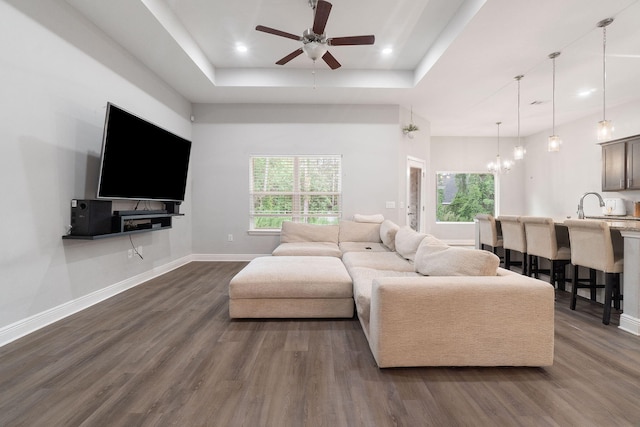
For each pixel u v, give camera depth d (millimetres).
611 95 4957
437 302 1815
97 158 3152
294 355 2055
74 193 2865
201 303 3129
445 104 5398
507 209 7938
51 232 2615
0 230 2197
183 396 1603
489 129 7211
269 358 2012
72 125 2840
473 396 1616
